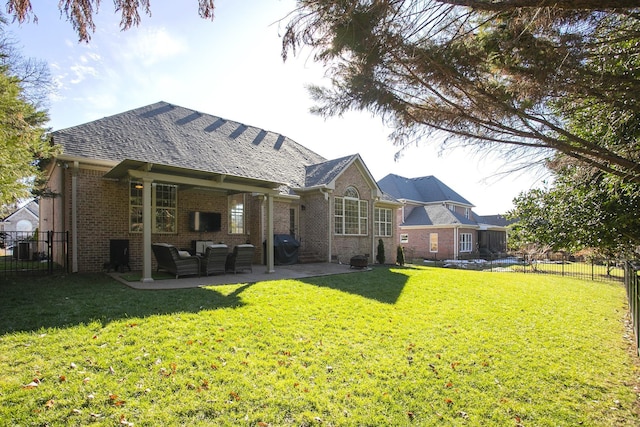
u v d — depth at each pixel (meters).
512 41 2.67
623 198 4.79
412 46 2.85
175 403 3.51
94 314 5.96
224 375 4.13
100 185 10.84
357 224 18.39
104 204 10.92
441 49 2.88
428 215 32.12
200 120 16.33
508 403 3.97
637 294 6.04
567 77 2.79
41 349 4.44
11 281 9.05
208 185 10.47
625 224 4.72
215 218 13.66
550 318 7.84
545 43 2.65
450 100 3.37
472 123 3.49
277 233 15.59
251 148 16.94
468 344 5.78
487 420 3.63
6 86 7.09
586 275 17.78
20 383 3.62
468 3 2.44
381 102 3.31
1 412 3.15
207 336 5.29
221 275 11.07
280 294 8.37
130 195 11.52
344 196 17.61
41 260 15.39
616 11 2.36
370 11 2.58
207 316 6.19
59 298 7.09
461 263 24.75
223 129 16.86
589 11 2.39
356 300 8.37
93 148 10.82
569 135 3.28
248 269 12.04
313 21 2.71
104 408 3.33
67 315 5.85
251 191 11.55
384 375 4.47
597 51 2.70
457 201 34.47
